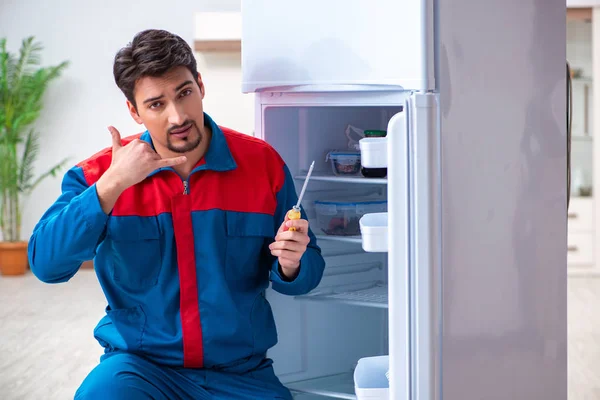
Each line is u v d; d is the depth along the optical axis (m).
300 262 1.96
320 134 2.42
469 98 1.91
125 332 1.89
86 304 5.21
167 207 1.90
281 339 2.36
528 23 2.03
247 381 1.92
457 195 1.88
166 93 1.79
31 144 6.82
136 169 1.77
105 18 6.91
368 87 2.03
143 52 1.77
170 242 1.90
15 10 6.89
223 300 1.90
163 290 1.90
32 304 5.23
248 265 1.99
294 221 1.89
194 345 1.88
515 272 2.02
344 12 2.05
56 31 6.91
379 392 1.90
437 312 1.81
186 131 1.82
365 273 2.52
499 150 1.97
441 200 1.85
